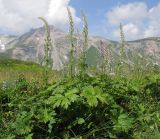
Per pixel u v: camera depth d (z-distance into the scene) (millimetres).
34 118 1296
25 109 1350
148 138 1458
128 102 1604
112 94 1526
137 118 1527
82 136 1324
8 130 1284
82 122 1310
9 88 1633
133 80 1924
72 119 1341
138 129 1501
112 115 1365
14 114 1423
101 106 1363
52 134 1314
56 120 1304
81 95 1314
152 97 1858
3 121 1401
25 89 1643
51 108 1302
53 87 1404
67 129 1330
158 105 1771
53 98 1298
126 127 1341
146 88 1883
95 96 1313
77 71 1610
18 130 1248
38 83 1664
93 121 1368
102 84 1529
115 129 1334
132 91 1715
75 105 1322
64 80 1557
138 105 1613
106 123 1354
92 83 1508
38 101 1340
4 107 1542
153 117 1586
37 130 1313
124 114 1376
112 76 1806
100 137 1351
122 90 1599
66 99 1280
